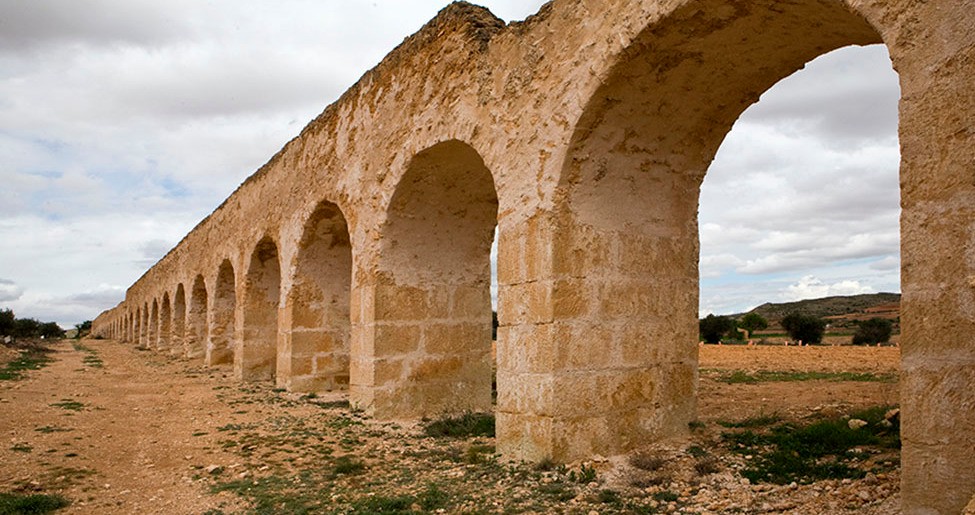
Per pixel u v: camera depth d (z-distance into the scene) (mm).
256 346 15742
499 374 6621
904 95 3566
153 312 33938
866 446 5879
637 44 5355
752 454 5918
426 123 8414
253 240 15891
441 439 7684
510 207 6637
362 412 9406
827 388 10633
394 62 9508
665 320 6582
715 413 8250
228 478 6160
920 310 3402
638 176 6418
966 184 3246
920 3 3527
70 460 6836
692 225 6859
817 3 4613
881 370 14852
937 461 3285
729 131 6602
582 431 5906
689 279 6801
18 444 7465
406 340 9281
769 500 4559
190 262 23875
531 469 5766
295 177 13375
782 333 48281
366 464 6531
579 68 5887
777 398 9555
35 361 21641
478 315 9875
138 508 5230
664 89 5871
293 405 10844
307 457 6945
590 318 6059
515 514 4633
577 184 6070
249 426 8812
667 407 6523
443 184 9164
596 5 5789
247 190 16984
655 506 4633
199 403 11211
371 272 9344
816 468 5258
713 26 5180
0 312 39719
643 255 6469
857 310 66875
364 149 10195
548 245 5977
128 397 12031
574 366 5918
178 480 6098
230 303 19797
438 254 9625
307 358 12680
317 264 12930
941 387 3289
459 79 7812
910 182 3496
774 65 5754
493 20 8023
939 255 3340
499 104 7020
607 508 4645
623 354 6234
